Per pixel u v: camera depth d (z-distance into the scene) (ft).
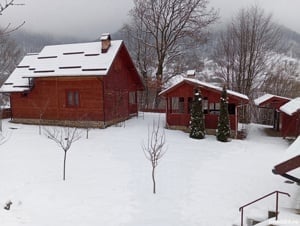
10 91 78.74
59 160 48.67
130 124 79.92
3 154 51.37
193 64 119.14
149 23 112.57
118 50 78.54
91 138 63.67
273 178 42.80
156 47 113.50
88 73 72.13
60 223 30.19
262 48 114.42
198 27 109.29
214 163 49.83
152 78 116.37
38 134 67.41
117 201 35.17
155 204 34.81
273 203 34.27
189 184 40.45
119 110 82.07
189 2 106.93
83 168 45.21
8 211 31.81
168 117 75.20
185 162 49.65
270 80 118.73
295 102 71.26
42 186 38.22
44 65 79.97
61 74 74.18
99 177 41.83
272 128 85.56
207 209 33.78
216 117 71.36
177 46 113.91
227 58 119.44
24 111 80.94
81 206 33.76
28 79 79.56
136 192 37.60
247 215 31.40
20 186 37.83
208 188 39.27
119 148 56.34
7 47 86.43
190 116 71.87
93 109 74.84
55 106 78.18
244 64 114.11
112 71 77.97
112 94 78.18
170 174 43.80
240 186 39.96
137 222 30.96
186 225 30.55
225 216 32.19
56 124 78.28
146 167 46.34
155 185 39.75
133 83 91.86
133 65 85.71
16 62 91.35
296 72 121.60
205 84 71.97
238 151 57.98
